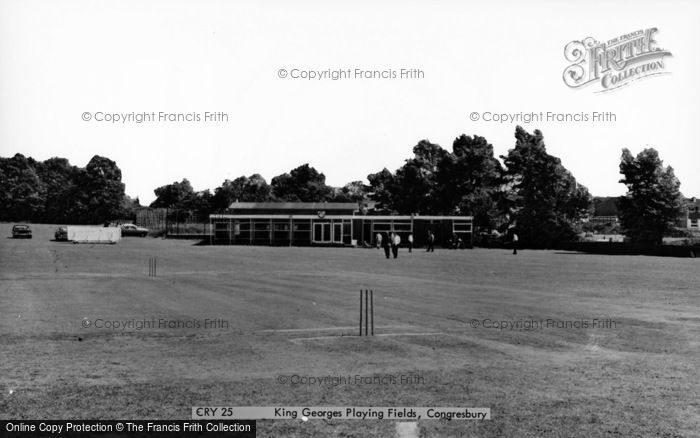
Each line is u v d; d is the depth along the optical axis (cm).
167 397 934
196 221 9244
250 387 988
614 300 1978
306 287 2328
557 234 6550
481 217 7169
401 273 3017
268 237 6906
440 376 1048
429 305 1856
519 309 1781
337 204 7300
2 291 2144
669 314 1694
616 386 986
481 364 1123
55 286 2311
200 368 1091
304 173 10206
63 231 6369
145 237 8400
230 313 1681
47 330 1425
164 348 1242
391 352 1223
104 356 1181
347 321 1566
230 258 4172
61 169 10362
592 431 790
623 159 5781
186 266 3394
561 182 6662
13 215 9912
